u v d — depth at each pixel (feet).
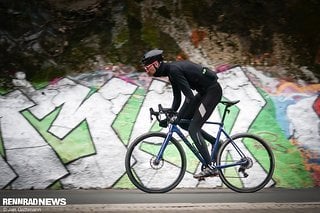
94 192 20.16
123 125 21.62
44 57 22.26
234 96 22.44
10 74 21.75
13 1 22.84
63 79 21.91
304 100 22.68
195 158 21.48
